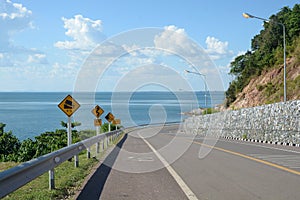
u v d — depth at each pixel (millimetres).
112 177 11406
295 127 23812
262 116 29031
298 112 23688
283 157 16094
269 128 27453
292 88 40156
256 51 61906
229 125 35844
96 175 11789
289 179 10461
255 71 58094
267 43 57594
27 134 38250
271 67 51938
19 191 8938
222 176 11258
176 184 10078
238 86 59875
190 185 9898
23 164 7359
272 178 10672
